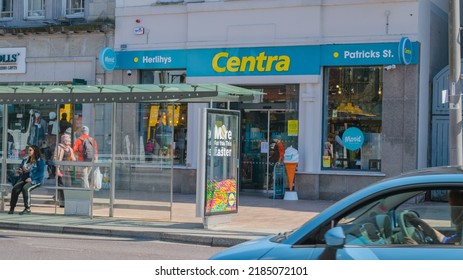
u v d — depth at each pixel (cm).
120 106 1589
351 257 500
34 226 1459
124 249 1196
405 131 1856
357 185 1906
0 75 2383
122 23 2195
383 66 1886
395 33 1867
